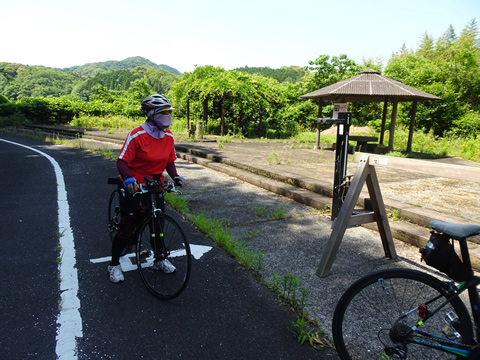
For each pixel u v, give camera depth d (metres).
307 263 3.49
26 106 24.23
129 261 3.52
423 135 16.19
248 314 2.65
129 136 2.85
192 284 3.06
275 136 19.78
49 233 4.16
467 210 4.73
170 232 2.97
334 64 29.72
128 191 2.70
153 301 2.81
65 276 3.15
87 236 4.09
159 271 3.17
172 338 2.36
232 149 11.05
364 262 3.54
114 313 2.63
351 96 13.10
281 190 6.04
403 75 23.42
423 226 4.26
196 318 2.58
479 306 1.89
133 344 2.29
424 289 1.99
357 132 19.58
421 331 1.97
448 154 13.21
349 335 2.18
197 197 5.79
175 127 18.50
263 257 3.60
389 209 4.76
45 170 7.87
